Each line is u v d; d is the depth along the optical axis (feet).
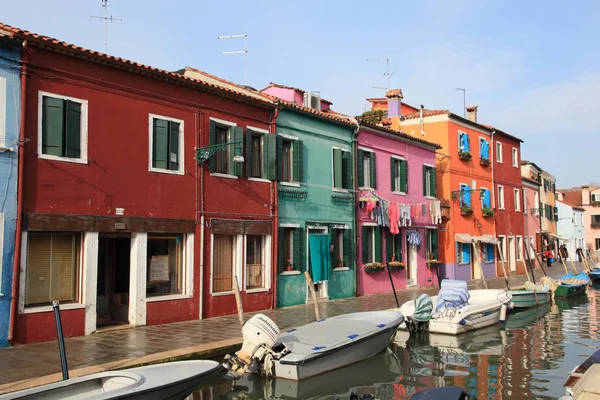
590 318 57.41
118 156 39.52
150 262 41.93
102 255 43.73
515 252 107.76
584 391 21.52
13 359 29.32
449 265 83.92
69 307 36.01
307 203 56.80
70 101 36.81
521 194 112.88
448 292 48.49
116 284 43.47
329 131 60.80
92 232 37.50
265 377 31.76
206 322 42.75
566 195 207.21
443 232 84.53
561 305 69.15
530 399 28.48
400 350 40.19
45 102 35.63
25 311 33.78
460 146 89.40
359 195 64.54
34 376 25.75
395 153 72.23
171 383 23.50
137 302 40.32
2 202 33.04
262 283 51.39
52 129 35.86
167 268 43.19
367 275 65.26
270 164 51.78
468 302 53.26
